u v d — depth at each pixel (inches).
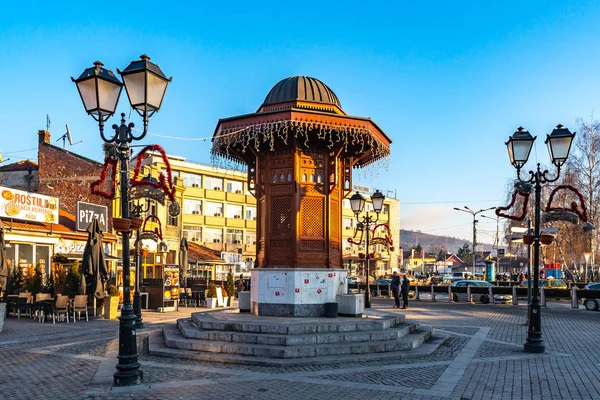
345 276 578.2
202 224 2395.4
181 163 2308.1
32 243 1021.8
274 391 315.3
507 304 1222.3
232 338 443.8
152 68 347.9
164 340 492.7
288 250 555.8
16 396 308.2
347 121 536.1
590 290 1046.4
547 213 766.5
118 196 1355.8
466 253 5447.8
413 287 1454.2
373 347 434.0
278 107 572.1
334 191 588.1
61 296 704.4
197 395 306.5
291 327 444.8
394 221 3316.9
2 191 936.9
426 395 308.5
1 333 592.1
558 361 425.4
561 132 507.2
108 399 299.7
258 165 597.9
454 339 549.6
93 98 344.8
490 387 330.0
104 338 562.3
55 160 1398.9
